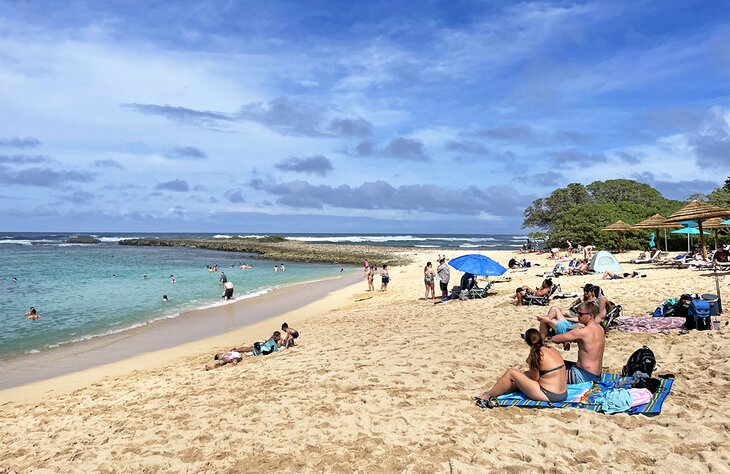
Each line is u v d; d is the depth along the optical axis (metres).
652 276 18.64
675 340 8.45
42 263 47.88
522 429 5.47
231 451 5.61
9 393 10.32
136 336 15.87
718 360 7.15
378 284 29.33
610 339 9.06
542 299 14.52
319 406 6.83
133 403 8.34
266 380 8.66
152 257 58.78
